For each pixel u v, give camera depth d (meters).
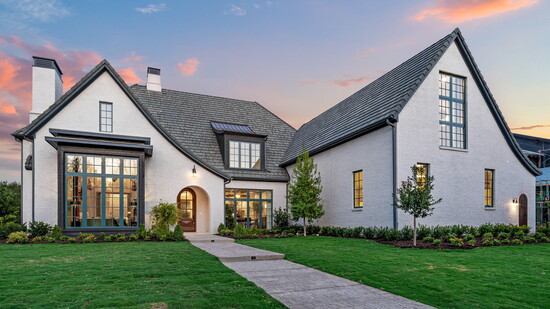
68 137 16.05
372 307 5.66
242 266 9.20
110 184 15.62
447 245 12.44
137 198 16.03
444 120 16.44
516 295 6.32
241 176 21.16
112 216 15.55
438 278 7.60
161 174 18.06
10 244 12.70
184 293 6.09
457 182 16.09
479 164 16.88
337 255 10.62
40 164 15.75
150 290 6.24
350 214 17.58
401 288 6.82
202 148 21.30
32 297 5.73
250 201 21.64
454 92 16.89
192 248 12.07
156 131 18.14
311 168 18.78
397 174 14.55
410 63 17.77
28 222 15.68
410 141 15.04
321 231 18.78
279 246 12.97
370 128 15.91
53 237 13.88
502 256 10.35
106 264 8.66
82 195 15.07
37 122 15.66
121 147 15.73
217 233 19.17
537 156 33.75
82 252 10.74
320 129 22.27
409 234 13.98
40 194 15.62
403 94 15.47
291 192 18.92
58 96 18.17
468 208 16.25
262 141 22.58
